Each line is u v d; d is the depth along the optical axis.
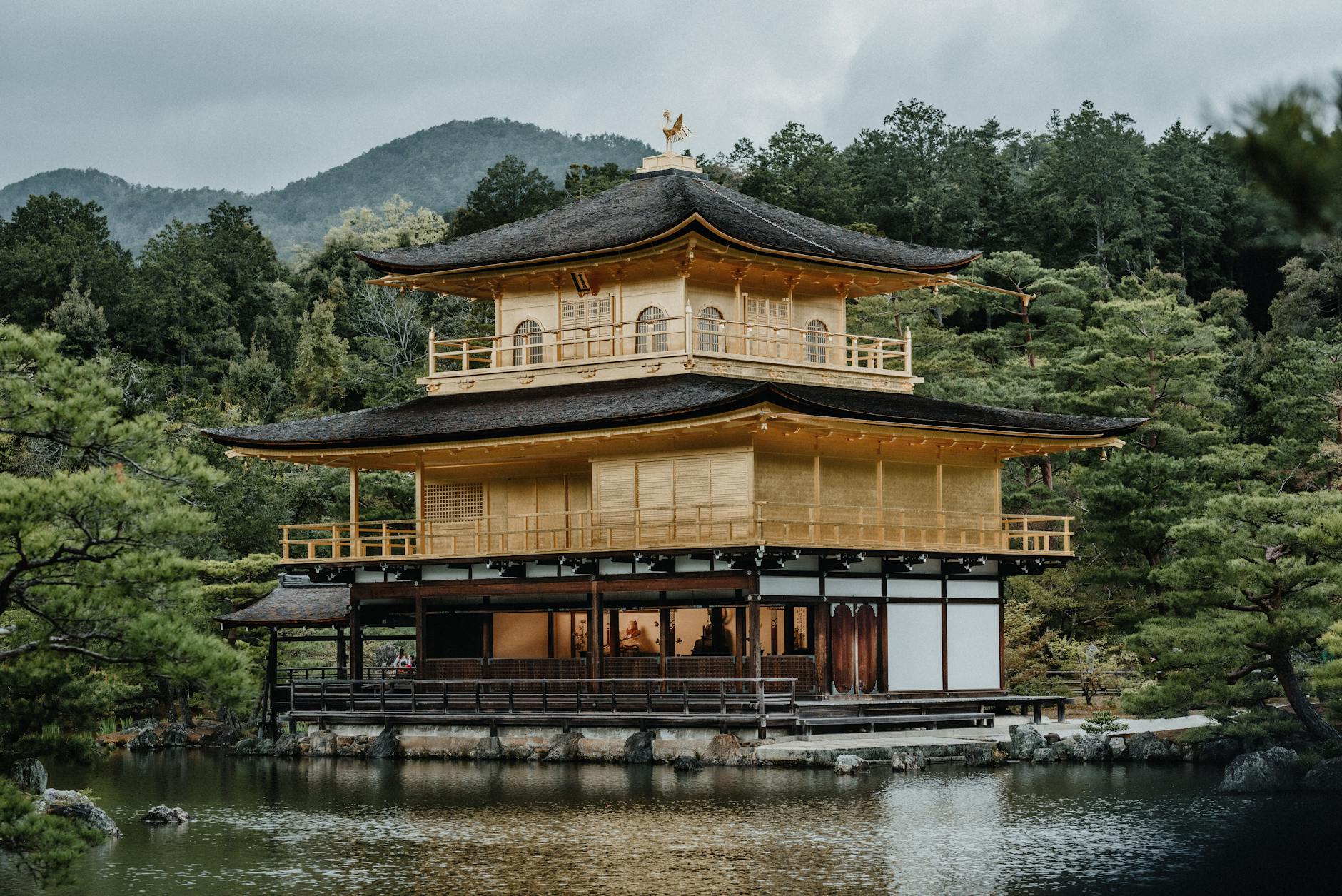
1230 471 70.94
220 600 64.25
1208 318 116.00
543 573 53.78
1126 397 80.94
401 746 52.81
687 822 36.75
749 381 53.28
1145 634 46.78
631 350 57.44
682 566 50.84
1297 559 45.88
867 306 98.31
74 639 25.86
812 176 133.00
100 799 42.66
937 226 132.00
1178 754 47.69
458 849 34.03
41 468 64.00
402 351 116.69
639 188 63.00
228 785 45.47
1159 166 135.50
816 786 42.03
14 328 25.70
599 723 50.12
